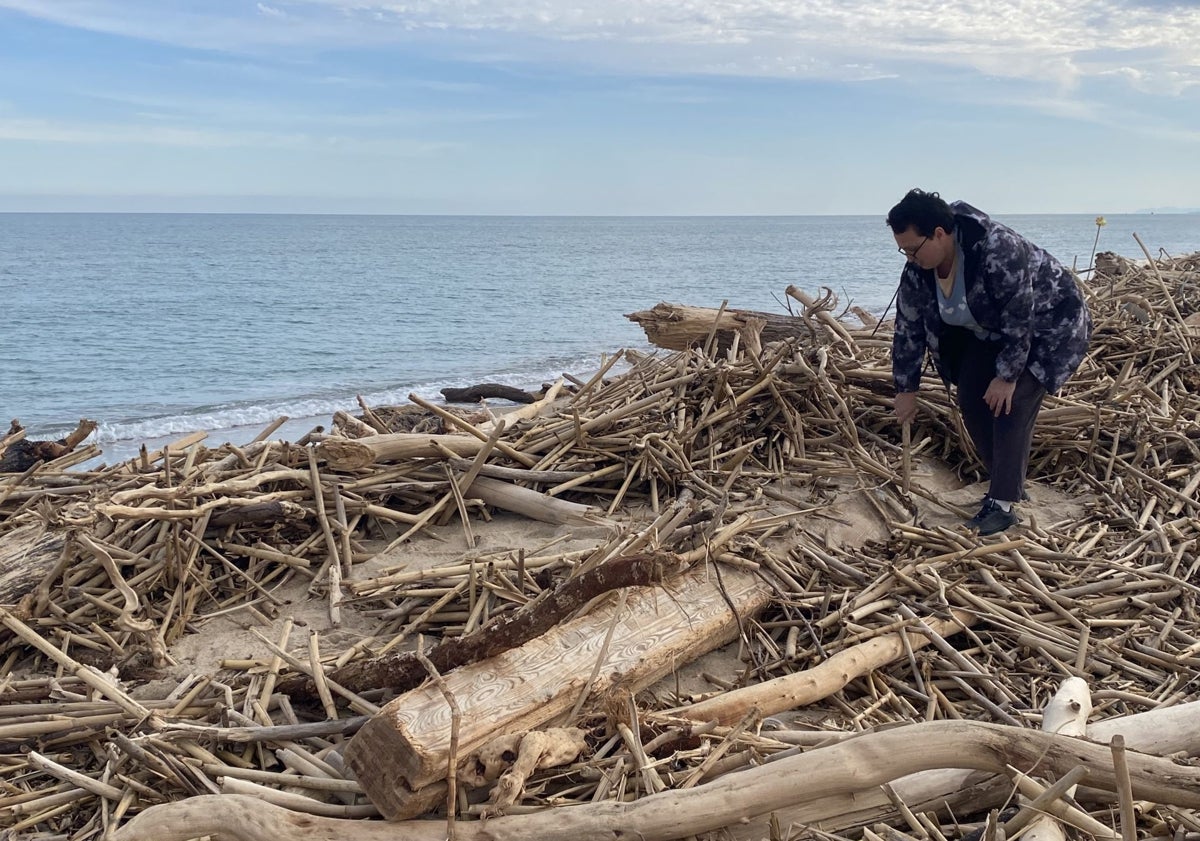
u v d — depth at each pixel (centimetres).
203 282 4334
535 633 357
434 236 13288
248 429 1395
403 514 527
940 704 379
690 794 279
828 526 504
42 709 366
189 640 434
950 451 613
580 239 12250
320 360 2075
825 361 635
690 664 399
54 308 3086
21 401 1606
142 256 6594
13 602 436
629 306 3341
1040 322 473
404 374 1884
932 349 511
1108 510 538
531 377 1812
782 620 422
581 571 415
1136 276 912
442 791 298
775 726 355
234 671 399
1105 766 263
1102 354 739
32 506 533
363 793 314
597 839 276
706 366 638
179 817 293
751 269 5600
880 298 3609
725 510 466
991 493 499
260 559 490
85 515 452
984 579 443
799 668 395
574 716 335
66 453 661
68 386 1753
